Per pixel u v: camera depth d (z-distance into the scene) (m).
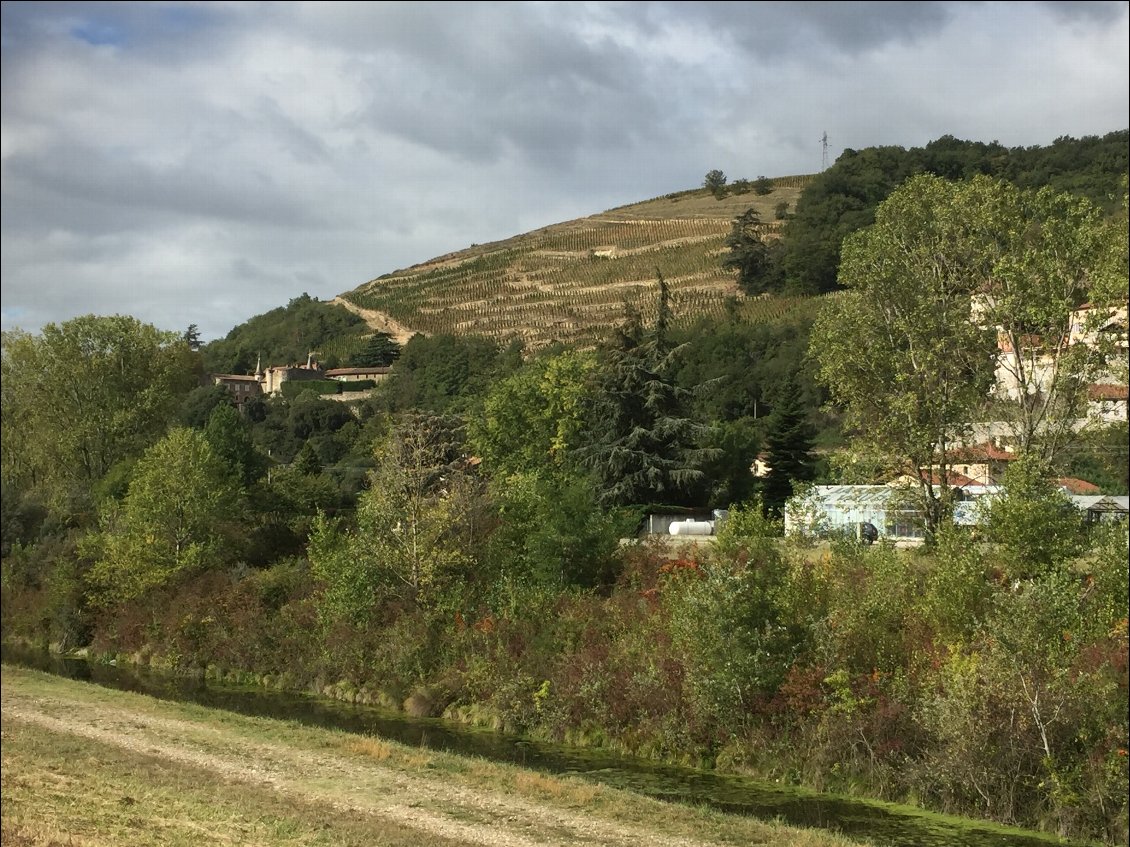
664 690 26.02
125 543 45.38
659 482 55.28
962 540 26.50
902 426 37.56
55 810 16.45
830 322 40.25
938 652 23.75
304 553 49.28
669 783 22.66
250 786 19.88
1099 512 34.88
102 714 27.59
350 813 18.14
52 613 46.69
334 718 30.36
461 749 26.12
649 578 33.69
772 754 23.33
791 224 166.75
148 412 78.19
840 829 19.16
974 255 39.78
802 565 27.52
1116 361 34.00
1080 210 36.38
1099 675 20.27
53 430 75.19
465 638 32.44
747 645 24.58
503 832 17.45
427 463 42.41
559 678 28.67
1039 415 36.97
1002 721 20.61
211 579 43.84
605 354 61.75
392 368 147.75
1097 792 18.92
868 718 22.58
